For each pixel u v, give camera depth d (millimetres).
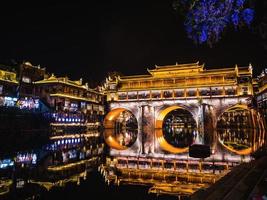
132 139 79500
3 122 54406
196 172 31953
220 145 56188
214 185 13703
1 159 36062
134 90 92562
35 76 80688
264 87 67188
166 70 91375
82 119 90500
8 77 68375
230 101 79000
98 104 102812
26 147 50031
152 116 87562
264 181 11695
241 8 13617
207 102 81000
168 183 26984
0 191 21656
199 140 70750
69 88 85312
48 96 78500
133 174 31750
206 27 14656
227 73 83062
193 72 88125
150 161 41125
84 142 64750
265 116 64625
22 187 23188
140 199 20750
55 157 40688
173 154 48406
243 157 40406
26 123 61531
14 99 67562
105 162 39938
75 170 32438
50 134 70812
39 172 29828
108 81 99125
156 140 74125
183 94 86375
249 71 79688
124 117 116688
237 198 10047
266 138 60344
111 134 96625
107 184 26172
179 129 119375
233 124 115500
